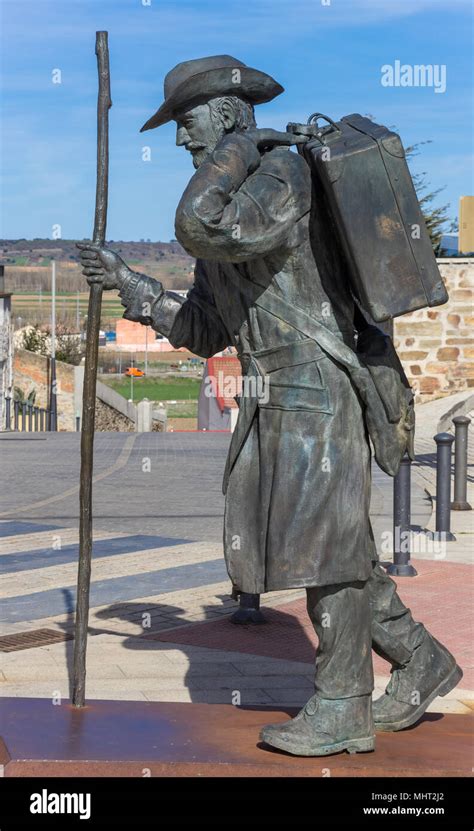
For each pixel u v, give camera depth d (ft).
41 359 120.67
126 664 20.95
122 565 31.71
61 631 23.73
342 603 13.60
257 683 19.76
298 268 13.37
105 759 13.16
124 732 14.23
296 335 13.41
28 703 15.56
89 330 14.65
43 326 158.61
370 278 12.93
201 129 13.61
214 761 13.19
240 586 14.05
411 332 80.18
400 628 15.02
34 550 34.12
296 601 26.76
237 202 12.55
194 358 294.66
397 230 12.95
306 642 22.93
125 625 24.36
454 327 80.23
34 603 26.61
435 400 80.38
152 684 19.53
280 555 13.29
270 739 13.56
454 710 18.10
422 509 42.14
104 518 41.32
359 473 13.53
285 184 12.82
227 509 14.10
